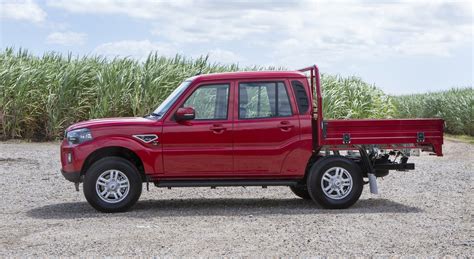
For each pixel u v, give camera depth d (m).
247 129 10.15
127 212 10.03
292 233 8.21
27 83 21.06
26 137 21.25
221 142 10.11
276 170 10.20
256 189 13.02
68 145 10.01
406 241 7.71
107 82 22.11
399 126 10.38
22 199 11.48
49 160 16.62
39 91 21.45
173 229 8.51
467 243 7.58
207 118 10.16
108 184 9.93
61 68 22.75
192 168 10.08
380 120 10.32
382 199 11.48
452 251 7.18
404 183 13.73
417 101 36.44
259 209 10.38
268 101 10.27
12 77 21.56
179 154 10.03
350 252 7.11
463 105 29.52
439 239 7.84
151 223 8.98
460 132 30.25
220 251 7.16
